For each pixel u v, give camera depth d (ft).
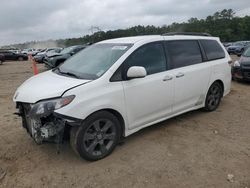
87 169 12.89
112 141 14.05
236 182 11.75
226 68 21.13
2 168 13.14
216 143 15.43
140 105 14.92
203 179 11.99
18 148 15.07
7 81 42.68
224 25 310.65
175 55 17.02
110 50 15.53
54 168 13.03
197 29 289.94
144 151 14.49
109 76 13.65
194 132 16.98
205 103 20.08
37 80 14.71
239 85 31.53
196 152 14.37
